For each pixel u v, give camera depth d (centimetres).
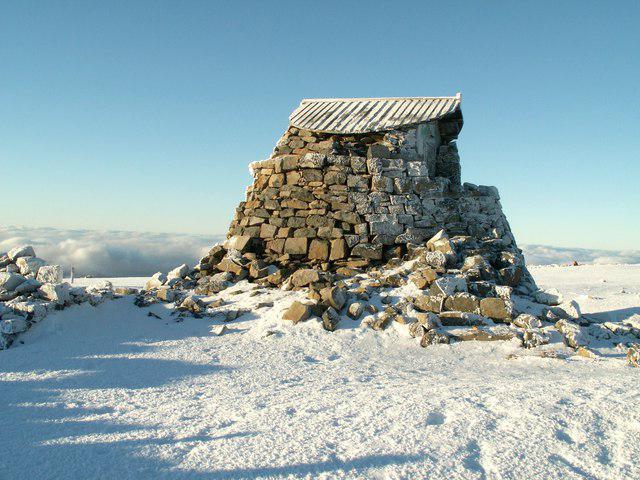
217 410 495
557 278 2828
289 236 1354
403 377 657
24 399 556
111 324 984
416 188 1351
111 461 358
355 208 1334
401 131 1426
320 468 338
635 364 724
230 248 1367
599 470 336
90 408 517
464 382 599
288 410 478
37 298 978
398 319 915
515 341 839
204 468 342
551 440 376
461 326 914
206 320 1023
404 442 377
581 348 809
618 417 415
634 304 1425
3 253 1189
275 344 855
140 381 643
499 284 1142
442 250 1160
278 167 1406
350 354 804
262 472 333
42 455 372
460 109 1545
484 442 376
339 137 1461
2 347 822
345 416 448
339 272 1266
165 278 1366
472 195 1420
